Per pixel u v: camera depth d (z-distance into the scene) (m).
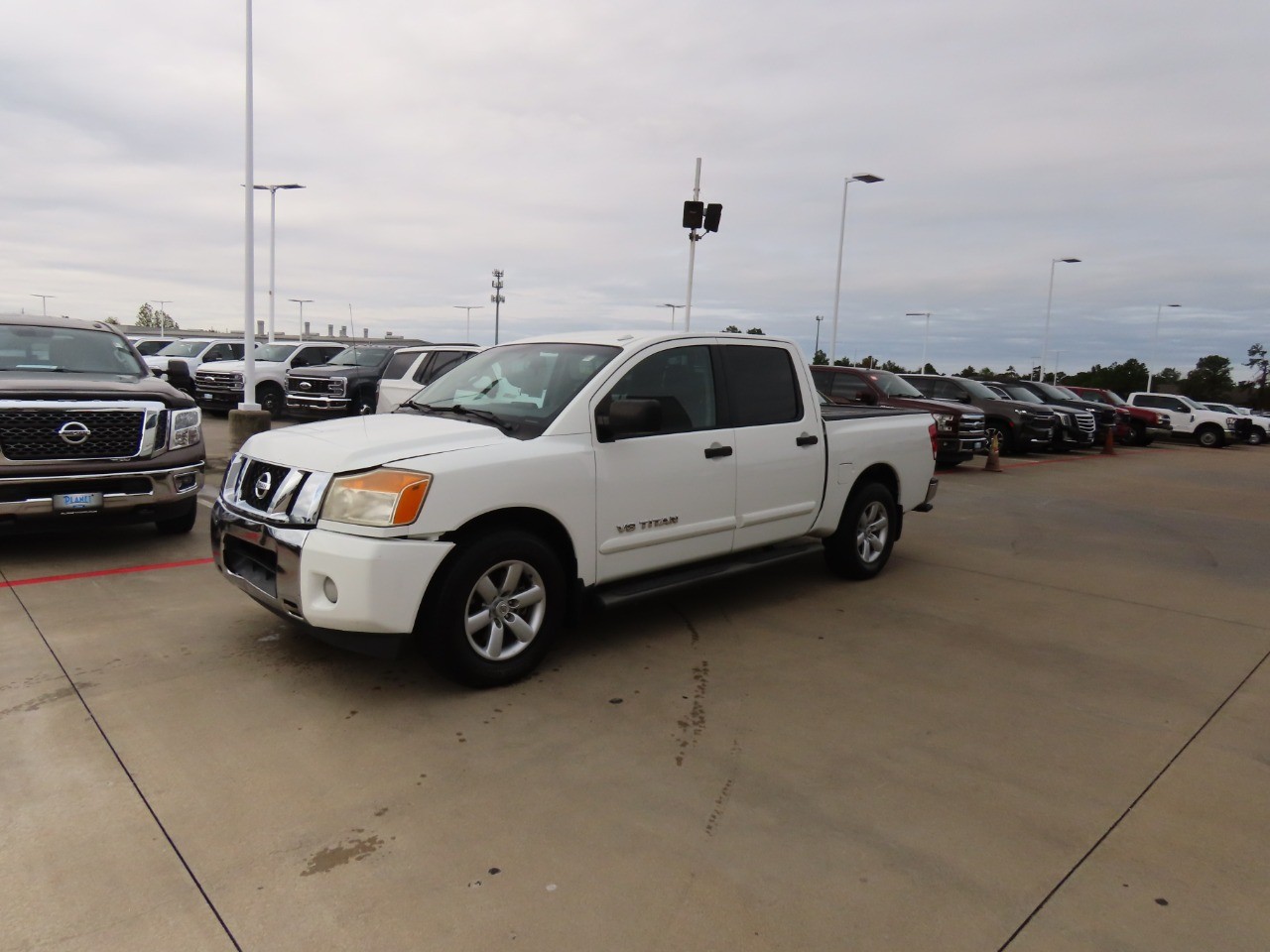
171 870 2.58
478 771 3.25
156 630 4.70
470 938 2.31
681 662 4.49
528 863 2.67
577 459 4.22
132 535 7.21
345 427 4.31
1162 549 8.17
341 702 3.83
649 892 2.54
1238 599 6.23
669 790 3.14
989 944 2.36
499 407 4.53
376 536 3.60
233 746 3.38
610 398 4.45
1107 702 4.13
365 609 3.56
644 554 4.64
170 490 6.45
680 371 4.89
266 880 2.55
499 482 3.89
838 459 5.84
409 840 2.77
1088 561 7.45
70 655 4.29
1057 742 3.67
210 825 2.83
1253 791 3.28
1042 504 11.28
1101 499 12.12
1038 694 4.21
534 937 2.32
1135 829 2.98
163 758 3.27
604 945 2.30
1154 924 2.47
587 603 4.46
